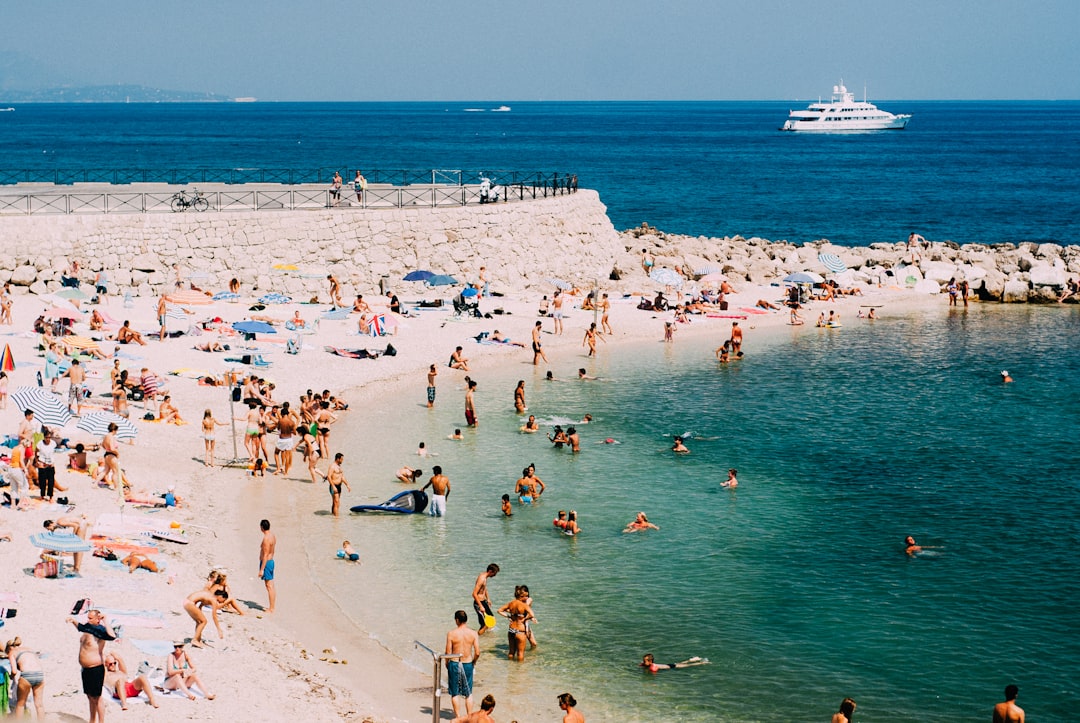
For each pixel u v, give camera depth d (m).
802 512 32.69
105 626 18.89
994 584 27.64
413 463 36.66
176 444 36.09
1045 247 82.00
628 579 27.94
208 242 56.72
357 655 23.58
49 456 29.27
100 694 18.42
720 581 27.86
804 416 43.19
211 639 22.86
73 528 26.06
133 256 55.47
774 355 54.34
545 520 31.97
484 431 40.59
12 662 18.64
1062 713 21.70
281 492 33.22
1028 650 24.23
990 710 21.89
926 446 39.25
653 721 21.42
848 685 22.83
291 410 40.00
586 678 23.11
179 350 46.78
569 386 47.50
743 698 22.33
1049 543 30.25
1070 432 41.00
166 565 26.17
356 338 51.62
